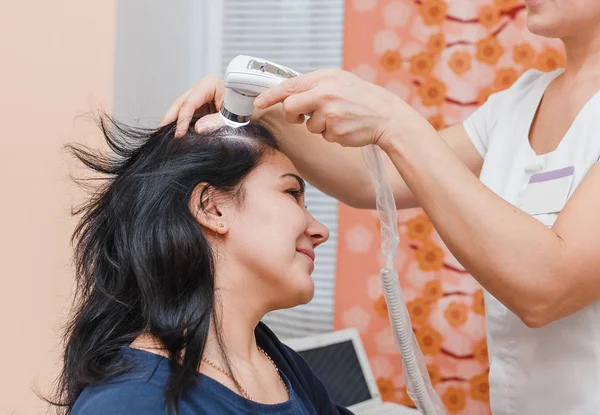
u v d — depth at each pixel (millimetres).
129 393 758
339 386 1625
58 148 1613
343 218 2027
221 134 901
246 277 872
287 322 2100
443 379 1980
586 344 970
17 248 1646
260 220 867
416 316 1996
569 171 1000
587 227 861
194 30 2115
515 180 1097
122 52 1664
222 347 841
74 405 807
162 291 846
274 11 2166
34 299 1642
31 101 1634
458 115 1992
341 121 859
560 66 1950
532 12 1043
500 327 1083
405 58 2014
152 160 912
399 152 867
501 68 1972
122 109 1672
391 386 2002
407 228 2002
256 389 860
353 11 2039
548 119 1108
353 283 2023
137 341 844
